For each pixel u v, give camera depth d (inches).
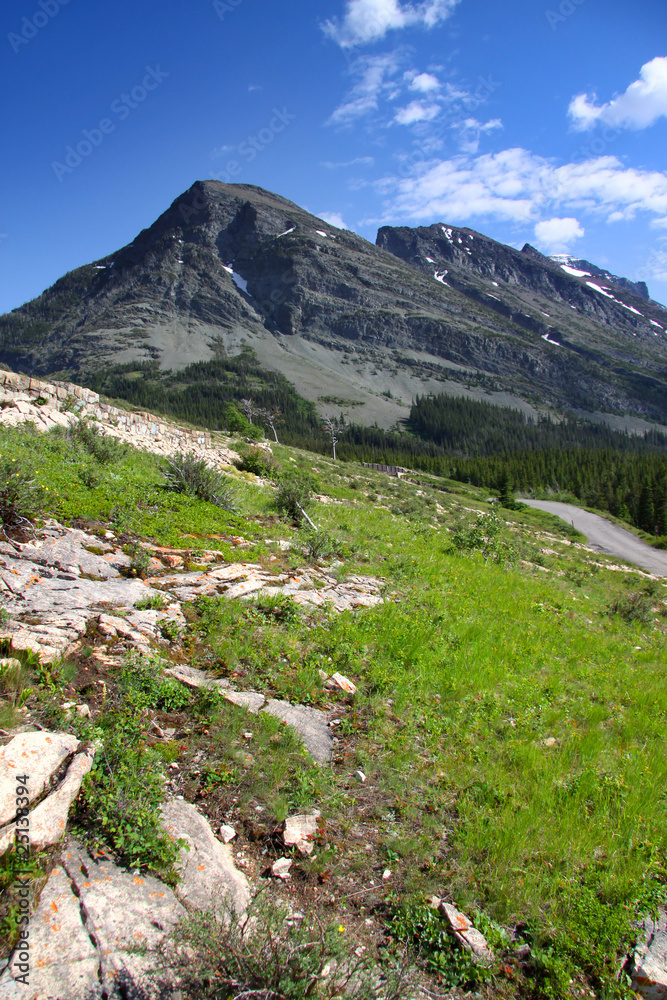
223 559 394.6
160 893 121.4
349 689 254.2
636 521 3619.6
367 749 209.9
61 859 120.7
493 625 413.4
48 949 101.3
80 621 226.5
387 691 261.7
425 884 149.4
